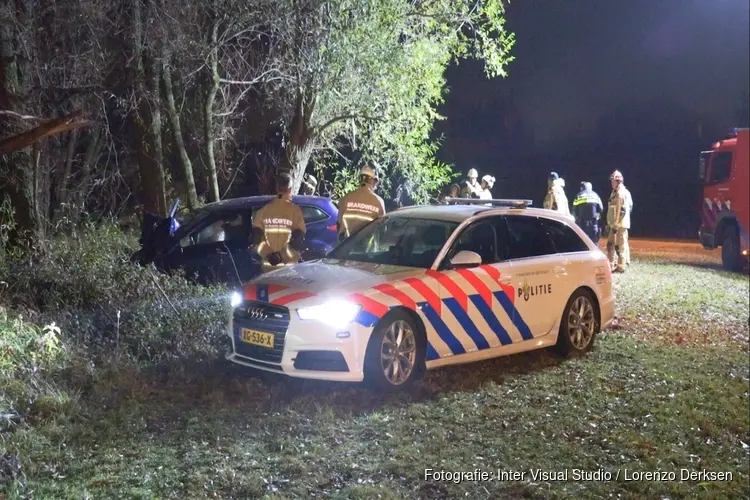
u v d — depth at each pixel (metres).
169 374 7.02
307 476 5.11
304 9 13.03
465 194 15.62
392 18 13.34
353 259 7.70
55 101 12.22
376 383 6.64
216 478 4.96
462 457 5.59
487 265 7.60
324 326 6.48
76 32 12.29
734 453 6.34
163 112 14.65
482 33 14.16
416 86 14.12
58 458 5.14
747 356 9.32
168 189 15.34
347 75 13.45
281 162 14.28
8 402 5.78
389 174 15.07
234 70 14.29
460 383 7.25
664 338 9.84
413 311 6.87
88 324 7.93
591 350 8.76
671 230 30.23
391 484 5.07
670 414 6.92
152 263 9.68
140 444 5.48
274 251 8.66
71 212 12.99
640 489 5.38
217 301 8.95
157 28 12.32
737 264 17.33
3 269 8.74
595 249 8.91
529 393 7.17
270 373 7.18
